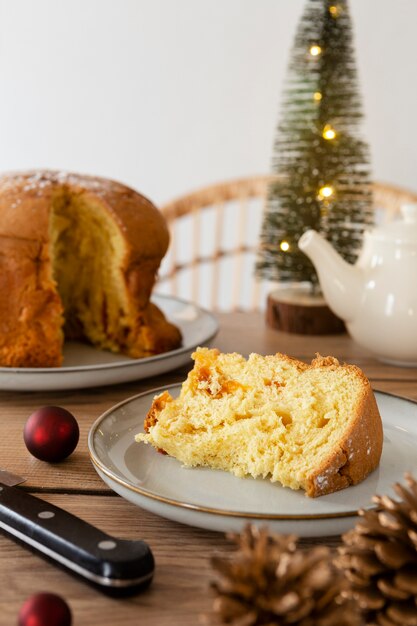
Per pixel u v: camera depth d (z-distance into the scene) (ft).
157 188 6.86
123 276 3.47
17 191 3.41
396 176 6.48
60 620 1.92
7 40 6.68
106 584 2.03
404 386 3.10
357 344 3.51
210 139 6.69
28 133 6.87
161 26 6.50
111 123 6.76
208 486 2.39
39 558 2.16
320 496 2.35
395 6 6.13
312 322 3.59
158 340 3.43
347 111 3.55
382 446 2.54
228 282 6.93
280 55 6.42
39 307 3.30
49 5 6.56
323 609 1.81
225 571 1.81
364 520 1.96
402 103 6.32
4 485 2.30
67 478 2.47
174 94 6.64
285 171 3.56
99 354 3.51
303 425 2.44
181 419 2.51
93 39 6.60
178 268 5.07
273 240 3.62
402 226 3.20
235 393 2.53
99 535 2.11
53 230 3.53
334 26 3.50
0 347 3.27
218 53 6.50
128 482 2.27
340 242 3.56
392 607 1.87
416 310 3.15
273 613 1.77
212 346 3.45
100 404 2.93
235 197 5.04
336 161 3.51
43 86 6.75
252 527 1.87
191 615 2.02
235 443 2.45
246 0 6.36
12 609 2.03
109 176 6.89
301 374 2.53
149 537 2.24
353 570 1.93
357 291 3.22
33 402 2.93
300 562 1.79
